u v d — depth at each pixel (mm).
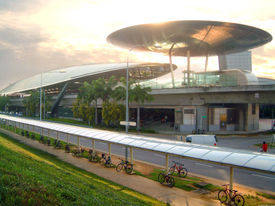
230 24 48281
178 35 55250
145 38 57719
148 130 58719
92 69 105562
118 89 58500
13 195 9680
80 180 17781
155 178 21328
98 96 66875
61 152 33062
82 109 73562
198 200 16281
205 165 26141
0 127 65375
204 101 54719
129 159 28875
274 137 41688
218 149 17922
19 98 150000
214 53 70875
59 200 10891
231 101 51094
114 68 100375
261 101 48125
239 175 22297
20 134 50625
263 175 22281
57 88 121938
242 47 64250
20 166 16391
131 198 15445
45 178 14602
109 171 23641
